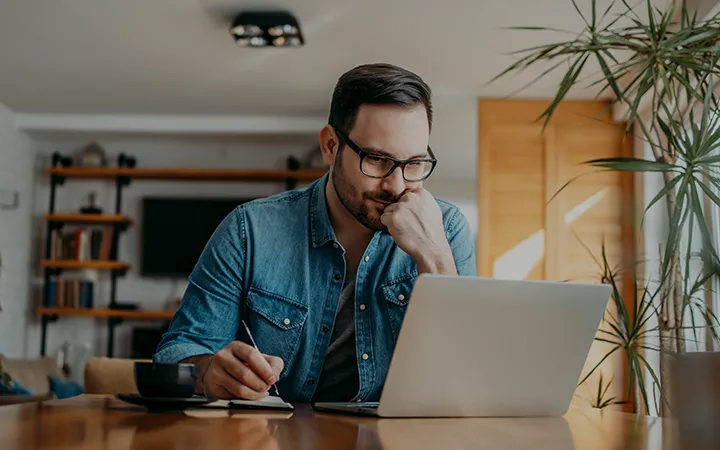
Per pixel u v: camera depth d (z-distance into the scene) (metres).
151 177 6.88
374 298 1.57
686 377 0.63
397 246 1.59
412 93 1.46
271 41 4.34
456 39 4.38
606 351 4.80
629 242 5.06
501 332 1.16
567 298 1.18
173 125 6.32
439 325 1.12
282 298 1.56
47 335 6.84
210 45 4.66
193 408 1.20
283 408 1.23
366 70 1.47
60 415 1.05
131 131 6.37
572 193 5.16
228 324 1.54
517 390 1.20
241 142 6.82
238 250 1.56
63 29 4.48
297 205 1.63
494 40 4.36
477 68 4.80
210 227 6.79
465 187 7.12
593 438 0.94
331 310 1.56
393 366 1.12
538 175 5.20
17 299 6.67
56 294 6.64
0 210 6.27
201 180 6.92
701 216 1.79
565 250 5.12
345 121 1.49
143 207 6.85
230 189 6.91
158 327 6.68
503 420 1.16
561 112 5.22
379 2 3.94
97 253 6.71
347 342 1.56
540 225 5.17
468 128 5.87
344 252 1.57
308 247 1.59
